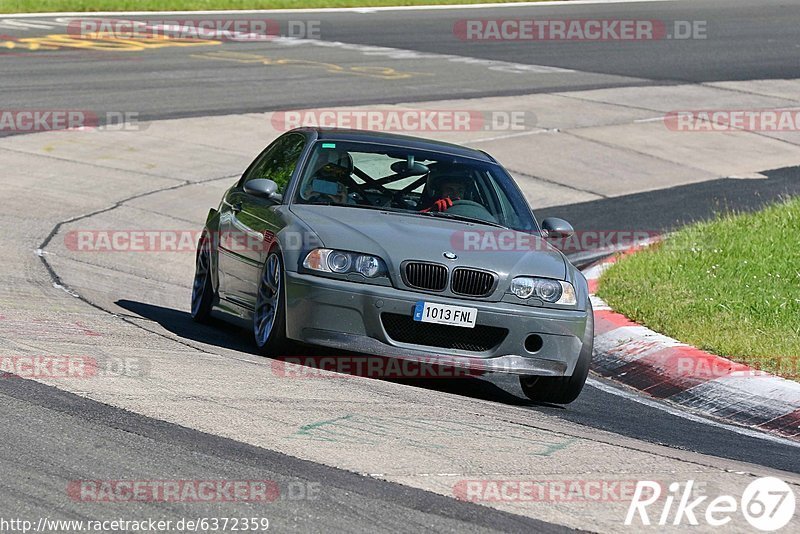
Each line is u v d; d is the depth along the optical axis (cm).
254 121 5894
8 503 1420
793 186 5447
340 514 1466
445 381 2516
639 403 2481
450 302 2262
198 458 1633
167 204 4491
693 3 12250
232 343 2586
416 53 8475
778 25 10800
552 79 7700
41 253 3481
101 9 9856
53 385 1927
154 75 6912
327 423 1875
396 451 1756
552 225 2620
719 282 3366
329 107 6300
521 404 2370
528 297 2323
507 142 5862
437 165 2664
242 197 2766
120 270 3453
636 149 5978
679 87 7712
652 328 2931
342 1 11031
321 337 2262
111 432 1712
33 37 8131
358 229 2362
